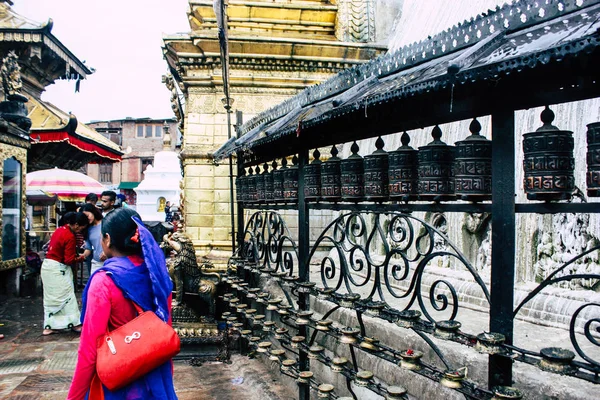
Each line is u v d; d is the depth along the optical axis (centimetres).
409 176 264
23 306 862
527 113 408
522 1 202
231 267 582
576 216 361
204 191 743
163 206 1412
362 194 315
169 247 608
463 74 181
